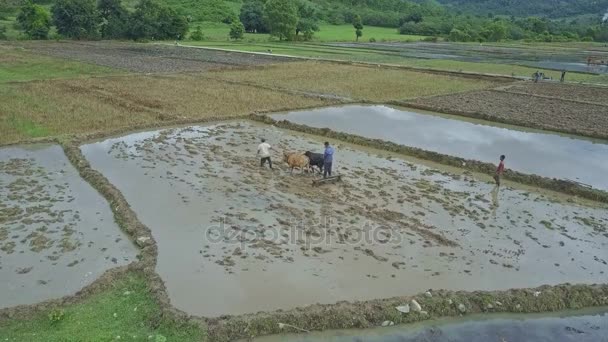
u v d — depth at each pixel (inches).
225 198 741.3
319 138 1111.0
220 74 1929.1
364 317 464.1
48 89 1496.1
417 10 6156.5
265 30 4276.6
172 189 771.4
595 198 797.9
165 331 432.1
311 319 456.1
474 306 493.7
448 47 3752.5
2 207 686.5
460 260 586.9
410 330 461.7
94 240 606.2
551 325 482.6
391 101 1519.4
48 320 440.1
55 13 3297.2
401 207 733.3
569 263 594.2
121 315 451.8
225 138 1077.1
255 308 478.0
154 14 3538.4
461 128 1255.5
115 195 721.0
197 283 516.4
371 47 3464.6
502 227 682.8
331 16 5275.6
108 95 1443.2
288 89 1654.8
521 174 878.4
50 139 1002.7
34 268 538.9
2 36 3065.9
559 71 2305.6
